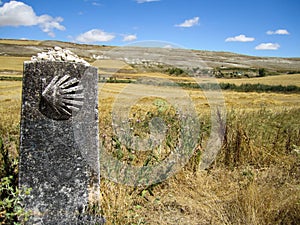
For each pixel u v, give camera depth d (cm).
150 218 377
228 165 524
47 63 324
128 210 369
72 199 344
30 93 325
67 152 339
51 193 337
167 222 368
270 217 351
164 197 425
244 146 535
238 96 1628
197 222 369
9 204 304
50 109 329
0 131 670
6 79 2912
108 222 339
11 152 515
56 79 326
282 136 596
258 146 557
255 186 397
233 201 392
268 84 2534
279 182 447
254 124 612
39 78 324
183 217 380
